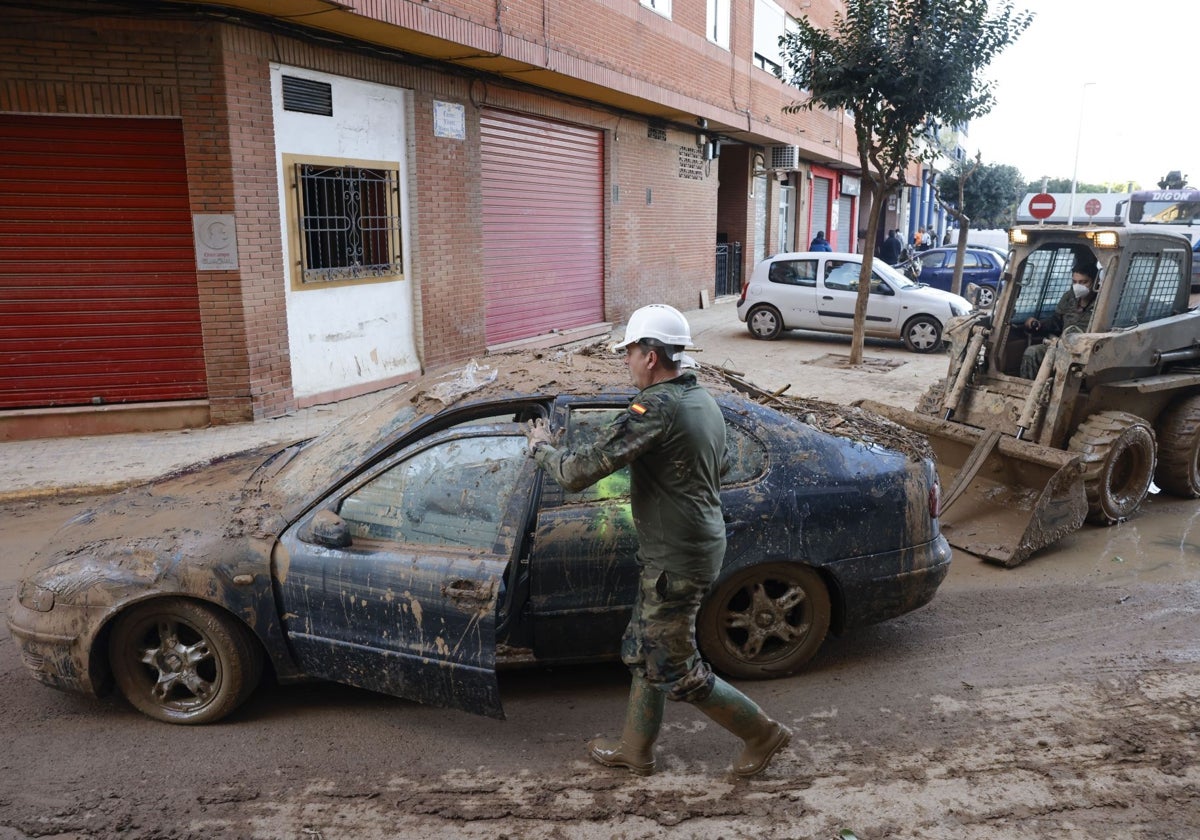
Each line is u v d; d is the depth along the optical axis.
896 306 15.26
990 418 7.23
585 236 16.25
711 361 14.10
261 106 9.31
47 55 8.48
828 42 12.86
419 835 3.30
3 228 8.79
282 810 3.43
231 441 8.94
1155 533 6.84
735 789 3.58
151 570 3.86
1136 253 6.93
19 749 3.84
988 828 3.35
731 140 22.41
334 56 10.16
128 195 9.03
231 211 9.13
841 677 4.55
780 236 26.66
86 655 3.89
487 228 13.37
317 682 4.45
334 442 4.40
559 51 12.58
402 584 3.74
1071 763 3.78
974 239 30.03
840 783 3.63
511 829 3.33
